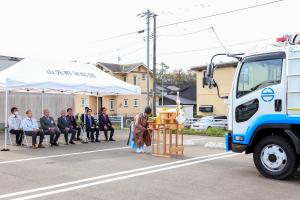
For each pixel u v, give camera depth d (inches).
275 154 293.7
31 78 492.4
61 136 669.9
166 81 2920.8
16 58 812.0
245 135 308.0
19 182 287.6
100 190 261.9
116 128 906.1
